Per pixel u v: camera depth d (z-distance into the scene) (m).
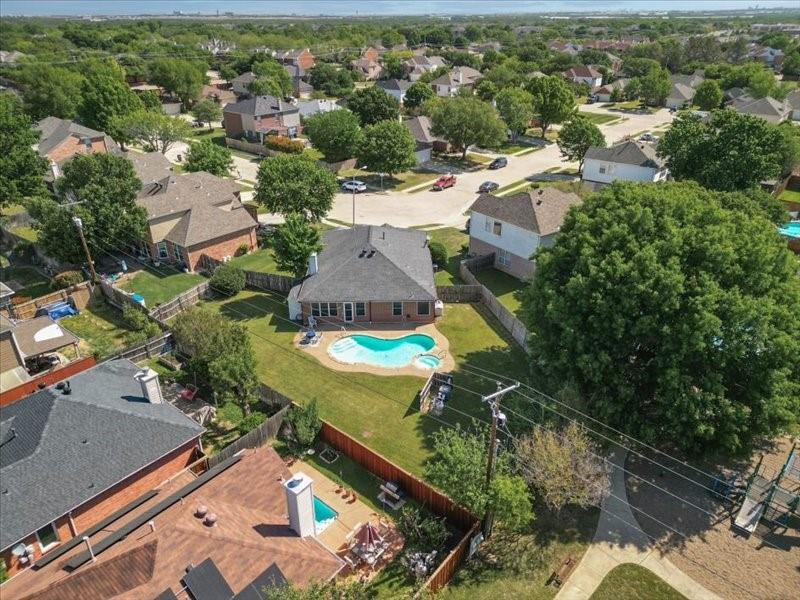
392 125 78.25
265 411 34.09
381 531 25.95
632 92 143.50
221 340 33.03
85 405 26.20
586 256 30.22
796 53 168.25
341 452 30.75
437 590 22.92
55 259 49.88
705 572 24.09
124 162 51.09
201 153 71.88
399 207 71.69
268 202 58.12
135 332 42.16
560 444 25.86
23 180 59.47
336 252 48.34
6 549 21.52
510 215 51.97
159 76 129.25
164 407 28.70
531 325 33.38
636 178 73.38
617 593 23.25
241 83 145.00
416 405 34.97
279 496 24.12
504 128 90.94
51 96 108.62
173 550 19.52
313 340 41.75
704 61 191.88
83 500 23.53
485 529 25.31
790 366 26.44
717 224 30.53
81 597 18.55
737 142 57.84
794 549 25.16
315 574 20.58
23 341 36.91
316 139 87.06
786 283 29.23
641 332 27.89
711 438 26.78
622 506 27.34
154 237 53.66
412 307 44.41
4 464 23.48
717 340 27.28
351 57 198.75
